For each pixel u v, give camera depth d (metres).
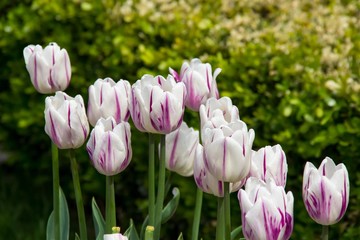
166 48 6.43
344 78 5.44
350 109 5.42
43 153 7.73
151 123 3.46
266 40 6.30
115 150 3.47
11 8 7.72
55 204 4.03
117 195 7.05
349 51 5.96
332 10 6.96
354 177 5.38
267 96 5.79
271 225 2.97
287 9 6.96
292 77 5.73
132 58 6.51
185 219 6.54
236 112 3.61
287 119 5.60
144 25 6.57
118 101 3.70
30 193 7.97
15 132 7.82
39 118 7.29
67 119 3.54
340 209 3.14
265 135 5.71
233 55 6.00
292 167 5.63
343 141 5.31
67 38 7.02
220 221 3.47
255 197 3.03
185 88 3.53
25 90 7.24
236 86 5.83
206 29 6.52
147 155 6.45
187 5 6.86
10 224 7.30
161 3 6.90
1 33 7.39
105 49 6.74
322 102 5.46
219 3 7.04
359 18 6.80
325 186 3.10
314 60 5.80
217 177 3.19
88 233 7.28
